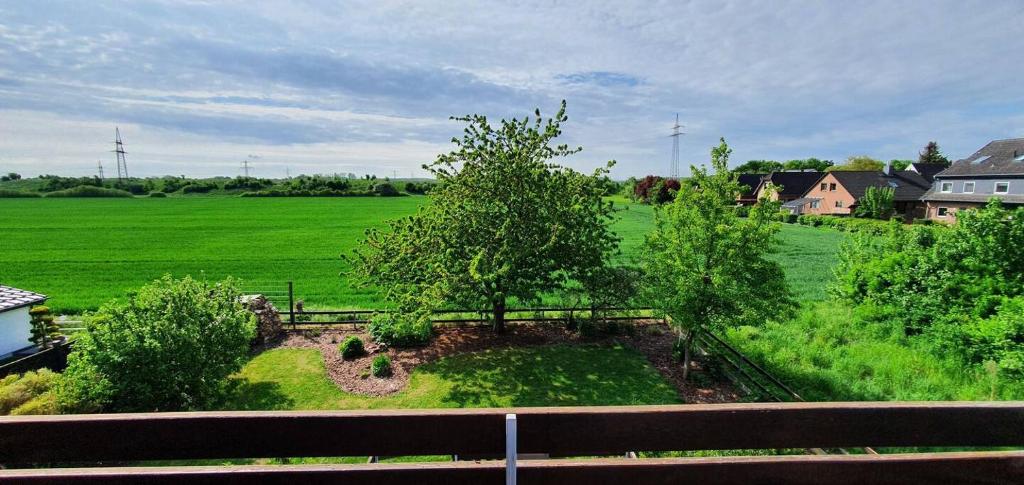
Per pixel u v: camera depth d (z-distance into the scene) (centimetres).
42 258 2875
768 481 154
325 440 148
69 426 145
